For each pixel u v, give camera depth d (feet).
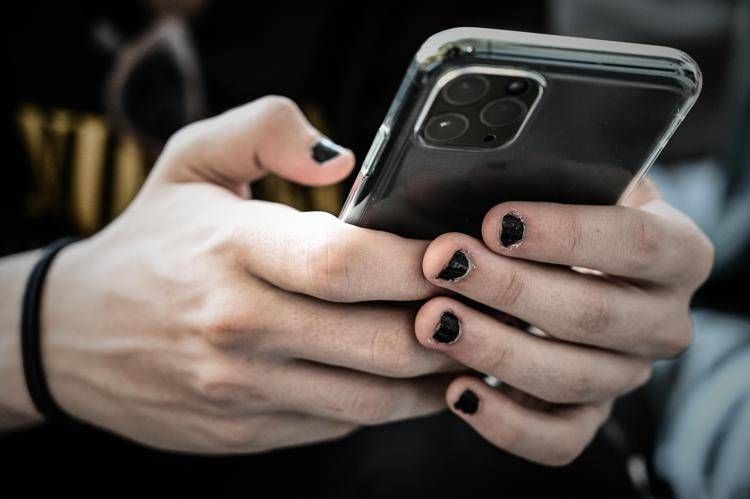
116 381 1.16
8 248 1.58
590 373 1.10
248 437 1.14
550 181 1.00
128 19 1.75
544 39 0.88
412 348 1.05
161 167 1.22
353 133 1.78
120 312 1.14
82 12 1.71
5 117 1.69
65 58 1.71
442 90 0.88
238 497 1.35
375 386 1.10
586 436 1.17
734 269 2.09
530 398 1.19
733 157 2.34
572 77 0.89
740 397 1.69
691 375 1.83
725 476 1.61
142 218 1.19
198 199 1.15
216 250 1.07
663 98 0.92
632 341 1.10
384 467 1.39
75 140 1.69
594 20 3.28
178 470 1.36
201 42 1.74
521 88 0.90
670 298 1.12
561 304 1.03
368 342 1.04
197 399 1.11
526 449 1.14
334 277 0.98
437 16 1.81
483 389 1.11
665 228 1.05
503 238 0.99
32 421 1.28
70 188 1.68
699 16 3.24
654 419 1.81
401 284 1.01
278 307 1.03
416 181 0.97
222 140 1.16
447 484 1.37
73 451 1.37
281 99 1.15
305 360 1.08
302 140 1.15
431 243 1.00
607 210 1.01
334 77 1.81
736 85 2.45
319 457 1.38
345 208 1.01
